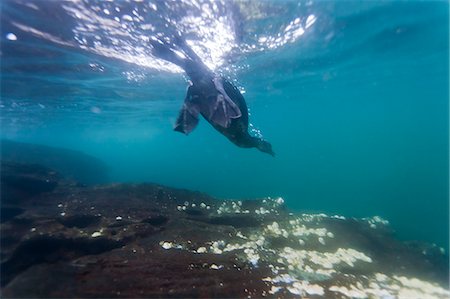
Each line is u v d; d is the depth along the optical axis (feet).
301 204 116.06
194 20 38.47
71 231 28.14
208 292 20.54
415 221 91.71
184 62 22.11
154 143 404.57
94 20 37.17
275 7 38.88
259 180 210.59
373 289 24.12
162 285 20.74
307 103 152.56
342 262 29.32
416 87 130.82
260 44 52.37
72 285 19.52
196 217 38.55
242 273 23.77
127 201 41.37
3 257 25.84
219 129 20.84
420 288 26.40
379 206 113.70
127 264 23.48
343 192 151.74
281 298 20.70
